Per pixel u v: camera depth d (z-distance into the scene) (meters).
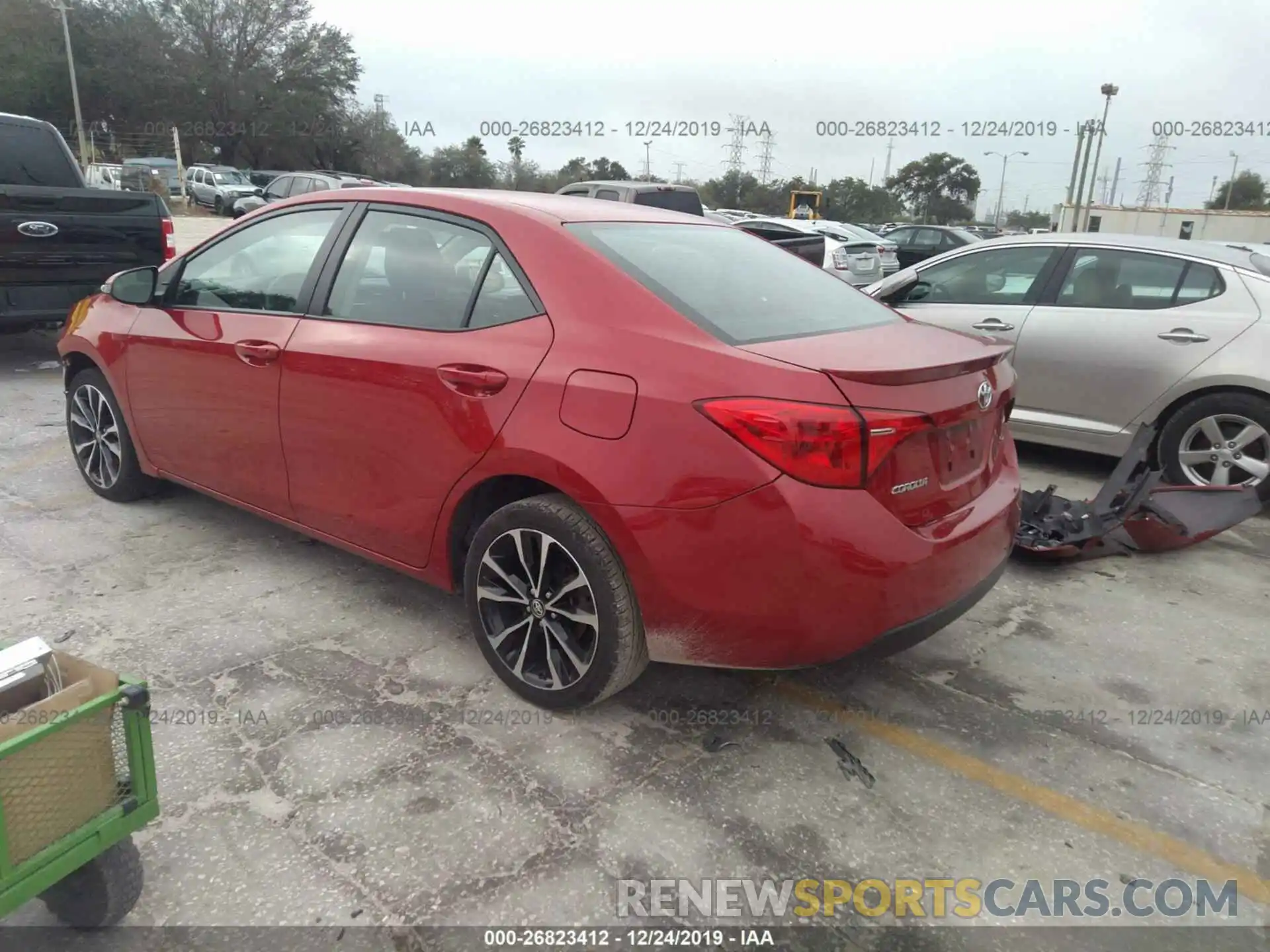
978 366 2.79
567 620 2.87
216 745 2.74
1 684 1.96
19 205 6.79
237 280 3.84
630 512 2.54
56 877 1.85
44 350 8.98
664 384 2.51
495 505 3.08
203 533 4.38
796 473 2.37
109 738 1.93
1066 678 3.34
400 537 3.22
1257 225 44.06
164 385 4.04
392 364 3.07
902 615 2.53
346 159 61.16
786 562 2.40
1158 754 2.89
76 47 54.69
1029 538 4.41
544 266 2.89
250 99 56.22
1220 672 3.41
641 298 2.71
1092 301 5.55
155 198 7.69
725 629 2.55
